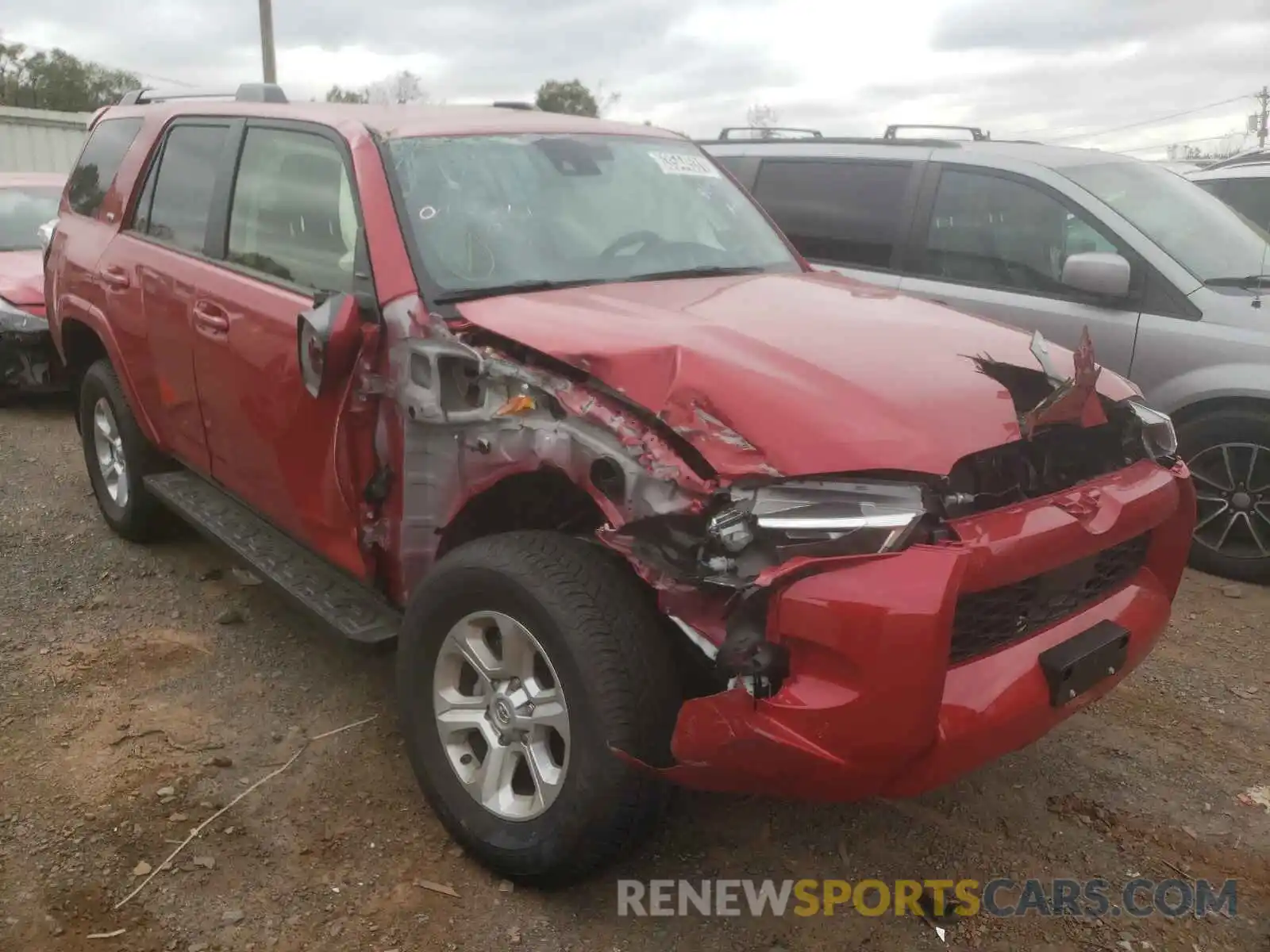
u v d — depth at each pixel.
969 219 5.58
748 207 4.26
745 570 2.25
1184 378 4.81
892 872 2.90
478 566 2.67
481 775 2.81
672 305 3.08
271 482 3.65
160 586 4.60
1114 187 5.32
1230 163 9.74
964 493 2.49
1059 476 2.78
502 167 3.58
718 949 2.60
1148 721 3.69
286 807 3.10
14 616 4.29
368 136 3.45
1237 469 4.84
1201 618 4.54
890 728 2.18
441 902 2.73
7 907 2.66
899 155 5.93
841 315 3.08
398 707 3.19
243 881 2.79
